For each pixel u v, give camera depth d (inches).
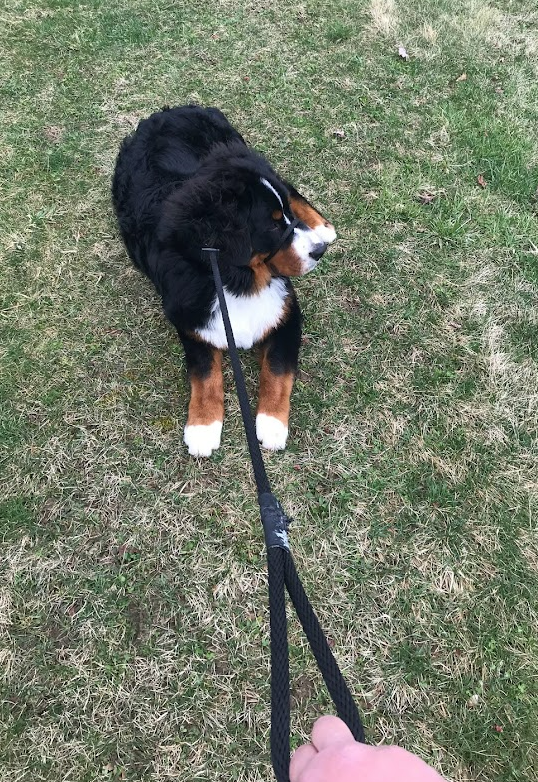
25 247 63.0
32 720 42.6
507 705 42.5
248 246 46.2
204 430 50.9
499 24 82.4
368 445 51.9
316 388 54.5
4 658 44.4
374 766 18.2
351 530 48.4
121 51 78.7
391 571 46.9
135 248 56.3
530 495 49.7
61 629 45.5
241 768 41.1
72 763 41.5
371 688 43.2
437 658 44.1
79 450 52.1
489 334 57.2
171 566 47.4
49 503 50.1
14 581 47.1
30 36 80.5
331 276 60.4
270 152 69.0
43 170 68.3
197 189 45.3
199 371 52.5
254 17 81.9
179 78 76.0
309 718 42.5
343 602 45.8
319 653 24.6
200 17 82.0
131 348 57.1
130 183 56.0
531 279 60.6
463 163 68.4
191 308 50.1
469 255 62.1
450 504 49.3
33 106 73.8
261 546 48.0
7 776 41.0
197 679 43.6
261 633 45.1
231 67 76.8
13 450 52.2
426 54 78.1
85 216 65.1
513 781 40.4
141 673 43.9
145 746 41.9
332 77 75.7
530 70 77.2
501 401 53.8
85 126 72.1
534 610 45.4
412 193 66.1
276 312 52.0
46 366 56.1
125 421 53.3
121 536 48.6
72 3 84.2
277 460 51.1
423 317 58.3
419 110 72.9
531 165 68.4
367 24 81.1
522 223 64.0
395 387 54.5
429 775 18.0
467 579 46.6
